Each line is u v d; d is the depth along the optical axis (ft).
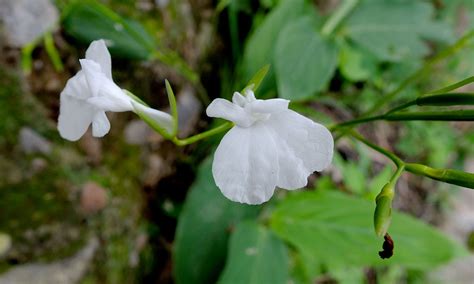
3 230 0.38
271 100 0.26
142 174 0.48
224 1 0.56
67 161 0.43
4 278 0.37
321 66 0.49
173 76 0.51
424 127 0.67
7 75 0.41
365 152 0.60
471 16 0.66
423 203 0.69
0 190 0.39
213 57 0.57
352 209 0.44
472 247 0.68
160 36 0.50
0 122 0.40
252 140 0.26
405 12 0.55
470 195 0.72
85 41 0.45
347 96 0.63
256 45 0.51
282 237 0.43
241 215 0.45
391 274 0.60
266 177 0.25
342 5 0.54
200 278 0.43
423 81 0.65
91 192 0.43
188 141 0.29
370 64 0.60
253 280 0.42
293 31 0.50
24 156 0.40
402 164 0.27
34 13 0.43
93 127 0.27
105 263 0.43
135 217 0.47
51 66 0.44
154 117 0.28
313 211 0.44
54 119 0.43
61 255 0.40
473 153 0.70
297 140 0.25
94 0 0.44
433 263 0.41
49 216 0.40
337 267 0.55
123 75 0.47
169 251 0.49
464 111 0.26
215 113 0.26
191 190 0.44
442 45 0.67
